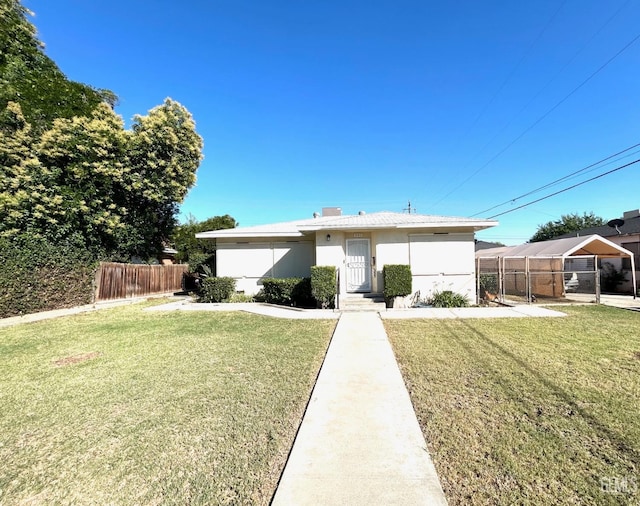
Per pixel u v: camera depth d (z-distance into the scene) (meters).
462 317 8.82
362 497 2.18
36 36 14.63
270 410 3.60
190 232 26.94
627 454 2.65
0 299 10.13
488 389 3.99
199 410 3.63
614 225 17.59
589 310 9.80
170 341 6.84
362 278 12.23
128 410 3.68
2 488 2.45
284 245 14.28
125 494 2.35
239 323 8.62
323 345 6.28
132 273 15.88
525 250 16.66
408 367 4.85
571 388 3.97
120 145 14.25
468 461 2.58
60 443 3.04
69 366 5.33
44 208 12.34
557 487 2.28
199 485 2.41
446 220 11.74
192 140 16.70
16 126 12.89
